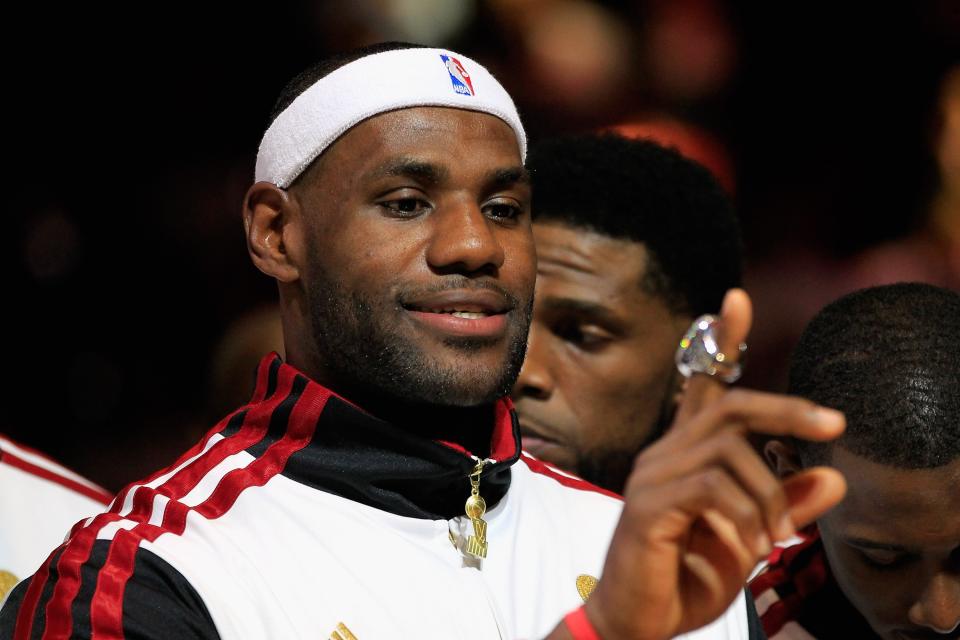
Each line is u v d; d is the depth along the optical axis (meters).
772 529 2.37
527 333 3.46
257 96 9.78
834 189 10.95
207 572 3.12
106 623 3.03
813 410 2.30
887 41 11.36
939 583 3.47
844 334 3.64
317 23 9.75
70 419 8.81
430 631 3.21
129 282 9.23
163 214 9.41
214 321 9.27
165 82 9.60
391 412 3.41
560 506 3.72
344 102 3.38
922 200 10.97
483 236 3.28
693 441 2.40
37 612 3.12
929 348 3.50
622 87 10.25
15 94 9.33
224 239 9.45
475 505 3.43
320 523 3.30
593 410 4.64
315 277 3.41
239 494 3.31
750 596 3.67
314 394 3.41
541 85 9.97
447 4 9.75
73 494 4.55
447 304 3.28
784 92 10.80
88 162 9.41
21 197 9.20
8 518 4.34
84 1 9.47
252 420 3.52
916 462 3.38
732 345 2.41
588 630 2.51
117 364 9.02
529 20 9.95
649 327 4.72
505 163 3.41
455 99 3.39
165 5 9.59
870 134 11.12
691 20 10.54
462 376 3.28
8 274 9.02
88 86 9.48
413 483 3.40
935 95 11.21
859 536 3.49
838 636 4.01
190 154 9.62
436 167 3.31
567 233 4.70
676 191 4.86
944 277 10.72
